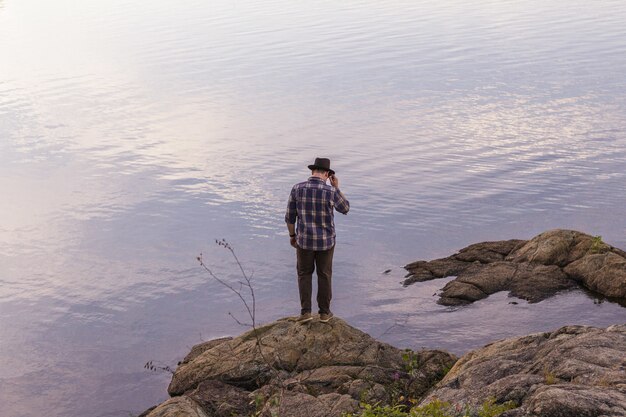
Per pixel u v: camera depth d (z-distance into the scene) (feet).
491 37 182.80
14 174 85.51
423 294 44.75
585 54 151.94
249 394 27.63
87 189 78.28
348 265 52.39
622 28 189.78
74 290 51.19
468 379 21.74
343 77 141.08
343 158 87.15
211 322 44.62
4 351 41.83
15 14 305.32
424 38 184.75
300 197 29.04
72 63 177.17
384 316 41.55
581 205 66.28
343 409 24.49
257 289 49.49
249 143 96.68
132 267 55.21
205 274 52.95
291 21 228.22
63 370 39.11
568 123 98.99
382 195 71.77
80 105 127.65
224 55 174.09
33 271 55.26
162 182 79.97
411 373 28.12
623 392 16.49
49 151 96.22
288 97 126.41
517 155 84.64
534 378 19.30
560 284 43.21
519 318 39.47
